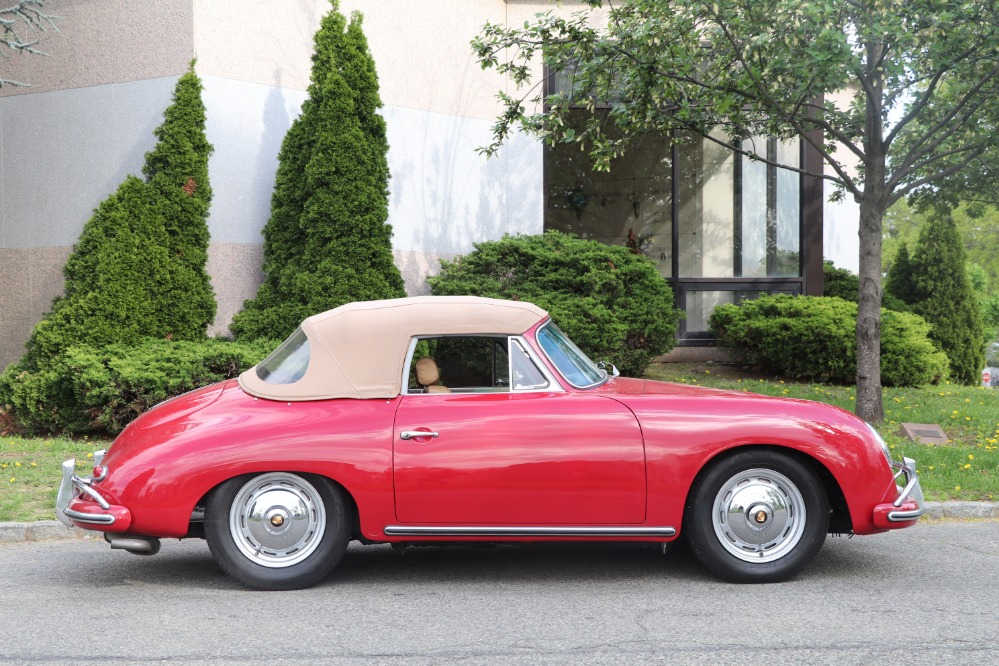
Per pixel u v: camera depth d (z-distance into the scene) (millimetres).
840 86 9828
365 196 11398
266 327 11195
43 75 12562
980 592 5102
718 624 4523
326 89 11406
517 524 5141
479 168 14008
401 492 5102
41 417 10047
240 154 11938
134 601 5012
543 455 5117
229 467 5059
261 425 5156
